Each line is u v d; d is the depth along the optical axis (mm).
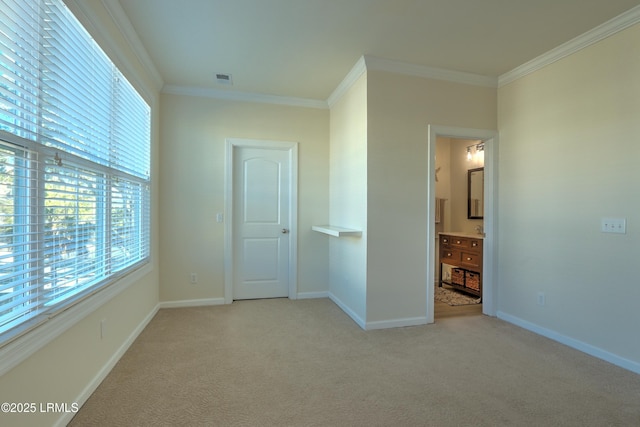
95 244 2018
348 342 2725
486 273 3484
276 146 3992
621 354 2322
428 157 3215
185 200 3721
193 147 3742
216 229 3811
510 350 2580
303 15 2350
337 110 3889
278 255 4102
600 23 2418
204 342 2703
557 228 2791
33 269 1407
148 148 3199
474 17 2367
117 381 2072
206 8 2258
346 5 2232
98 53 2033
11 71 1270
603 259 2449
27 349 1328
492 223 3400
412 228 3164
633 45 2283
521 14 2318
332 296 4020
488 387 2031
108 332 2184
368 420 1707
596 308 2488
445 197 5336
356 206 3289
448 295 4328
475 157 4824
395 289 3113
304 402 1862
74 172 1782
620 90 2359
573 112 2676
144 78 2996
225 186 3826
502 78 3352
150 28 2506
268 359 2402
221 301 3830
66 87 1670
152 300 3355
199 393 1943
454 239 4539
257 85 3639
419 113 3182
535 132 3008
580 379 2133
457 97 3301
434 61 3059
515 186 3207
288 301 3955
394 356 2463
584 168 2590
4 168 1290
